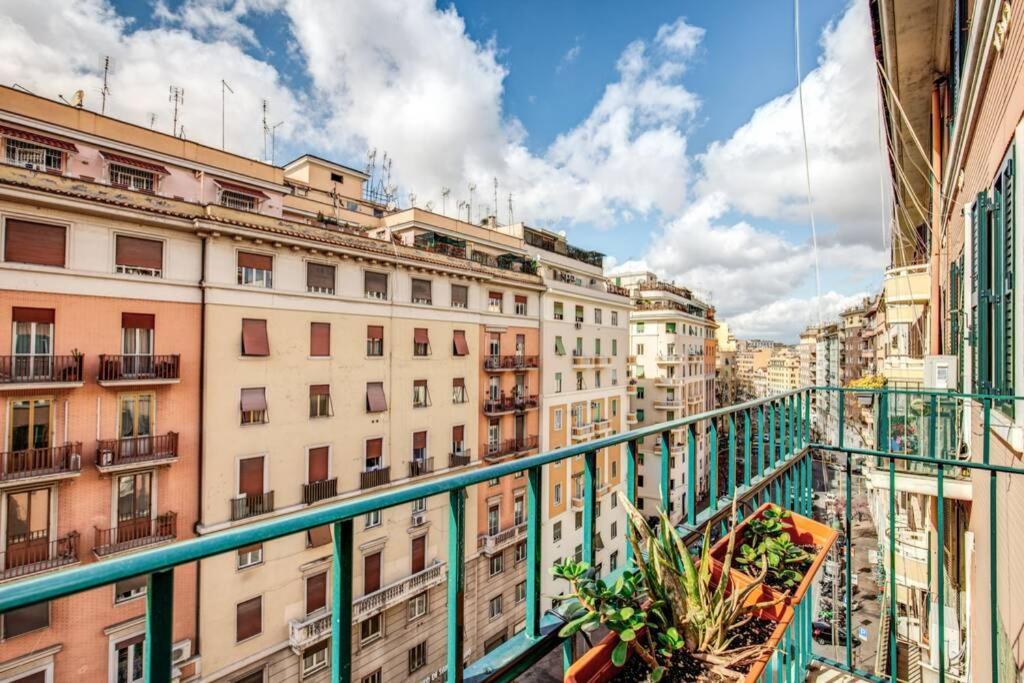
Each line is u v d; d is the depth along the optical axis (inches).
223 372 550.9
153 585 36.7
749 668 76.2
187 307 534.0
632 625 69.7
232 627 546.6
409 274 757.9
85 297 470.6
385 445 713.6
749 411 144.0
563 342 1098.1
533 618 71.7
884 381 505.0
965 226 221.0
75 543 458.9
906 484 257.8
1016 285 137.7
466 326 854.5
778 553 107.1
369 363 695.7
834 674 134.0
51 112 562.3
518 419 966.4
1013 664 144.9
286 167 1126.4
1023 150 130.6
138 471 497.0
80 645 464.1
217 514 541.6
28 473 432.8
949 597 294.5
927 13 254.7
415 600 729.0
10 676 430.3
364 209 1155.3
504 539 844.6
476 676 62.0
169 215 512.7
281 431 598.2
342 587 48.4
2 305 430.3
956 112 222.8
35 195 437.7
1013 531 147.3
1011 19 138.3
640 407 1760.6
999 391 160.2
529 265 1066.7
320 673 612.4
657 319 1731.1
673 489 1437.0
